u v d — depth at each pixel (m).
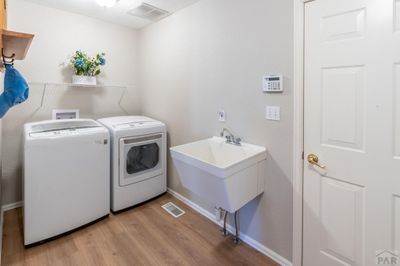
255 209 1.92
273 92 1.71
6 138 2.48
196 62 2.39
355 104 1.33
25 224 1.88
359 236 1.37
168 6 2.46
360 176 1.34
